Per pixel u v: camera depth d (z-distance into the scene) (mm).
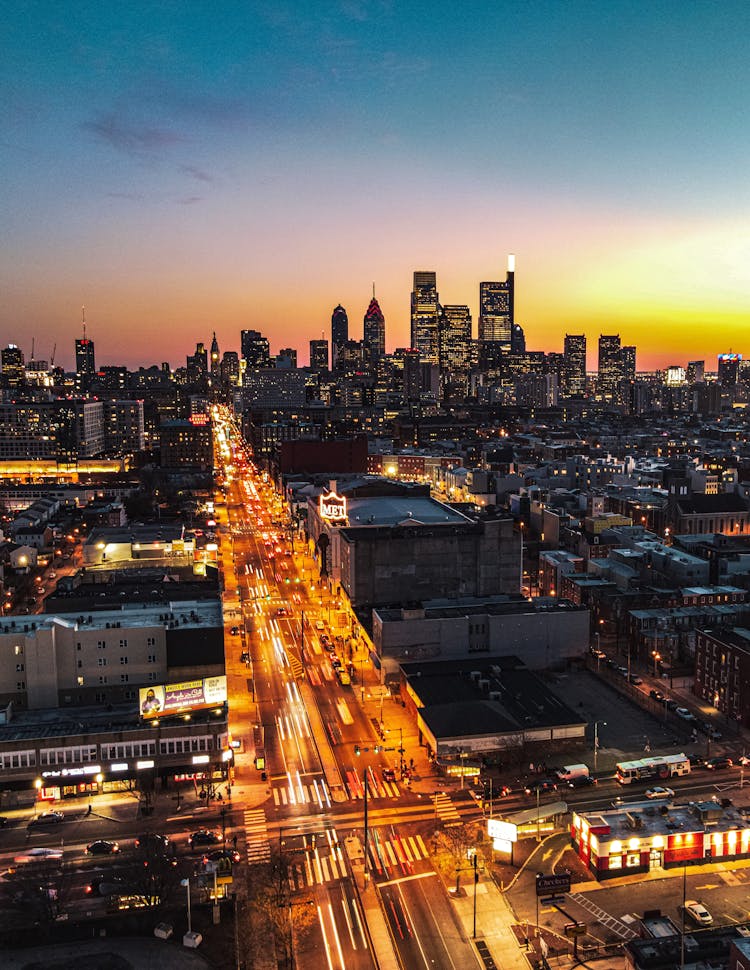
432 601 185375
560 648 169625
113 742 121688
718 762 128000
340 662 174875
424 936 90250
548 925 91750
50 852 104500
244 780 125688
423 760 132000
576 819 106438
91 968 84438
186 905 95000
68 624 138125
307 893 97875
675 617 181000
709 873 101125
